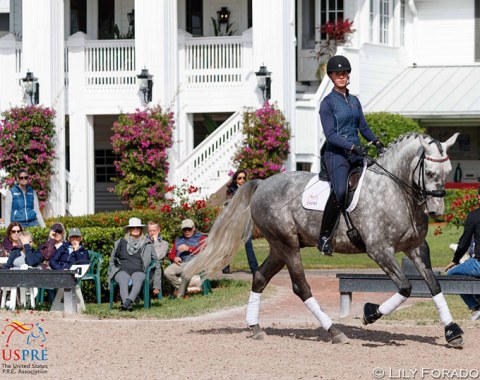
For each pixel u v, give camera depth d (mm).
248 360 11312
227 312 16016
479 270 14062
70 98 29969
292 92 28609
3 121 28672
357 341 12555
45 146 28625
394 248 11797
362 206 11852
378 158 12164
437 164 11438
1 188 28562
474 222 14117
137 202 28266
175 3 29094
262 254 24094
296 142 28922
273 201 12531
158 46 28656
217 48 29750
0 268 17031
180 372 10695
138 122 28328
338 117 12188
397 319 14688
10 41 30031
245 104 29312
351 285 14766
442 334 13125
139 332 13359
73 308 15445
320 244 12148
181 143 29719
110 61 29859
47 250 16625
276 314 15789
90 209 29844
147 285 16500
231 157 28031
